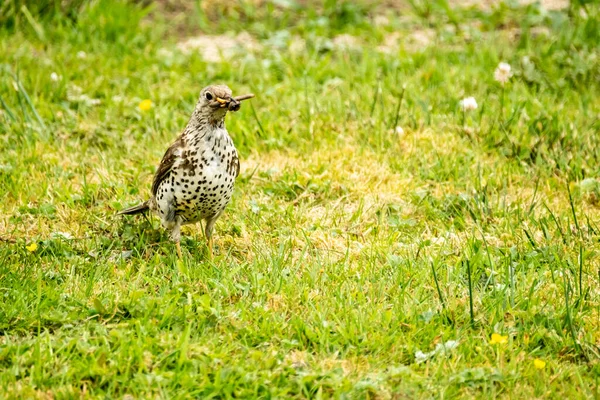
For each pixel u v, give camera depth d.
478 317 9.44
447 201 12.15
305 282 10.08
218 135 10.02
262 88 15.41
